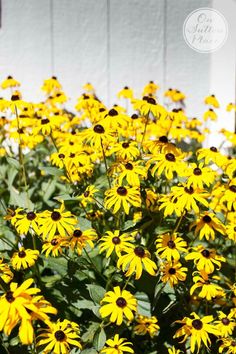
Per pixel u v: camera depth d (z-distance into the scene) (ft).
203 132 7.14
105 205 4.19
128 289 4.41
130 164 4.26
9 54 7.41
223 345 3.97
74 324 3.83
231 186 4.41
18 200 5.09
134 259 3.87
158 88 7.06
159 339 4.49
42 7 7.29
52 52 7.41
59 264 4.39
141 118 5.57
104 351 3.75
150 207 4.58
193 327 3.89
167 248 4.09
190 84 7.43
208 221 4.17
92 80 7.48
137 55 7.40
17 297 3.40
